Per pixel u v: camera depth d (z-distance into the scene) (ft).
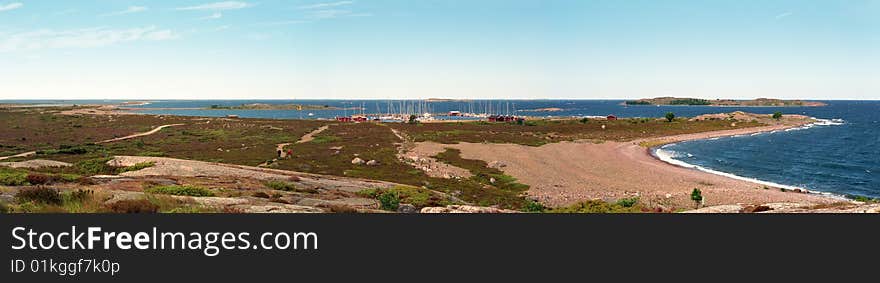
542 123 484.74
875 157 281.54
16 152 252.21
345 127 428.97
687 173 218.18
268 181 111.96
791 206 83.82
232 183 102.83
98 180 94.94
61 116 496.23
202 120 468.34
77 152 251.39
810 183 199.62
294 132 381.81
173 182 97.14
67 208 57.72
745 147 335.88
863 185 195.42
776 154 297.33
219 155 243.81
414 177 184.85
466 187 166.50
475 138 343.26
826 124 563.07
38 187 63.21
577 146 319.88
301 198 84.69
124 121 456.86
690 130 442.50
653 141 365.20
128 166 142.31
